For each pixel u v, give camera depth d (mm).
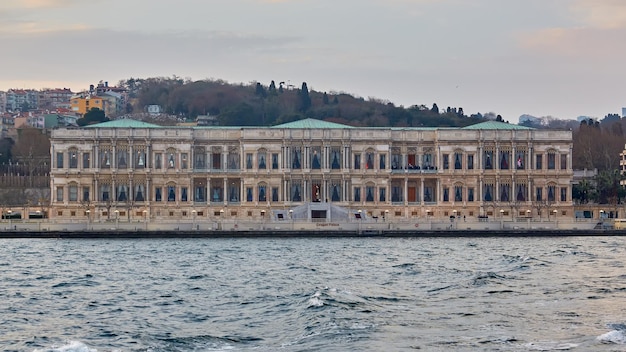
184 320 139000
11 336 126750
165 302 157250
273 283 181625
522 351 113250
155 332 128875
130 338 124312
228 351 116188
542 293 159750
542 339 119500
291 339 122750
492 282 175875
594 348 113875
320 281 184125
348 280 185625
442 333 124562
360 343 119125
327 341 120688
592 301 149500
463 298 155875
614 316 135125
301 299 155250
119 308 151125
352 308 143375
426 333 124750
